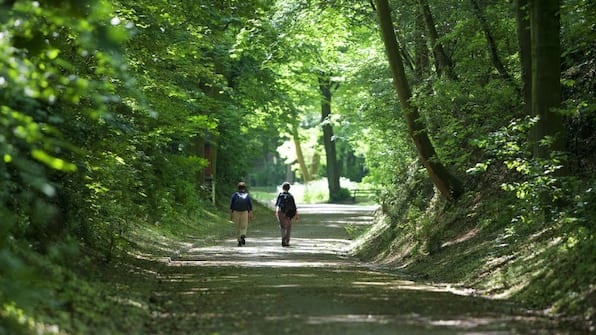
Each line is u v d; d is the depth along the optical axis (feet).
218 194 422.00
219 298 110.11
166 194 262.47
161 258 180.55
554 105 133.39
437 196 195.83
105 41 73.36
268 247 238.89
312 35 258.78
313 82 399.03
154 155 253.24
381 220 247.50
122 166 169.99
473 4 173.58
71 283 95.96
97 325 81.30
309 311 96.58
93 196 151.02
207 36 195.83
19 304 69.62
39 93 75.00
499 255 134.31
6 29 78.84
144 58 171.22
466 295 117.29
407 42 218.38
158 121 192.03
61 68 119.55
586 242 109.09
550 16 133.28
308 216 425.69
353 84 276.21
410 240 187.62
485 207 165.89
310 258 199.93
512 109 170.91
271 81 360.69
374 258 203.00
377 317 91.20
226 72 344.28
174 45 181.37
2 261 64.80
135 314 92.17
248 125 425.69
